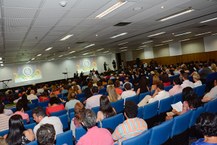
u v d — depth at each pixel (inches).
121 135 96.8
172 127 107.7
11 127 105.8
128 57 1211.9
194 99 130.5
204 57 797.9
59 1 173.9
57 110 202.8
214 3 254.4
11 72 945.5
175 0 214.7
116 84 284.8
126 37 484.7
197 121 68.6
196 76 241.8
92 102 202.5
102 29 336.2
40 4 175.9
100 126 124.4
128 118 100.0
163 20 322.7
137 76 466.3
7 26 239.8
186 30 494.0
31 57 723.4
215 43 746.2
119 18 267.1
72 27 291.1
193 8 264.2
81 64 1133.1
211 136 65.1
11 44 382.3
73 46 544.4
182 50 890.1
